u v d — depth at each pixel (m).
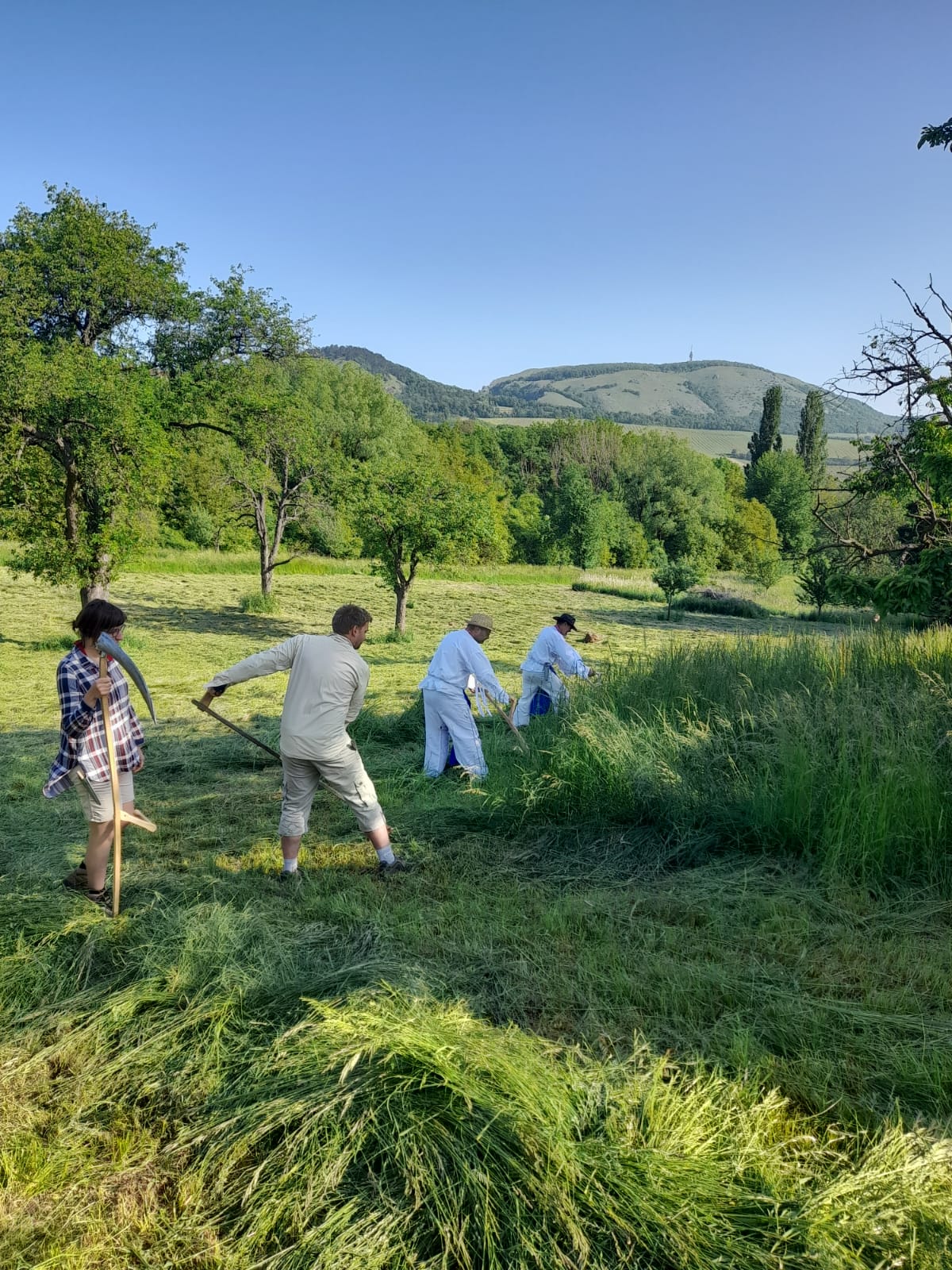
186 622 20.61
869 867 4.35
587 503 57.44
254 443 20.27
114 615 4.11
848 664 7.23
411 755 7.49
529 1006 3.21
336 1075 2.61
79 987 3.32
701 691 7.55
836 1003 3.14
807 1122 2.54
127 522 16.19
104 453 15.10
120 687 4.26
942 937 3.70
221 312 19.08
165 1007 3.14
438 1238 2.13
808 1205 2.15
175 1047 2.89
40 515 16.11
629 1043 2.93
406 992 3.09
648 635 22.66
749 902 4.12
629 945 3.69
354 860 4.85
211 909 3.87
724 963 3.50
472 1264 2.07
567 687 7.82
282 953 3.47
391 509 18.81
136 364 17.12
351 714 4.57
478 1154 2.31
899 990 3.24
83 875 4.28
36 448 16.16
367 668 4.57
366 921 3.92
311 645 4.53
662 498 75.38
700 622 28.31
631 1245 2.06
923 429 9.55
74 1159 2.45
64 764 4.07
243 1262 2.09
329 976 3.22
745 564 71.31
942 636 7.46
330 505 23.41
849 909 4.00
